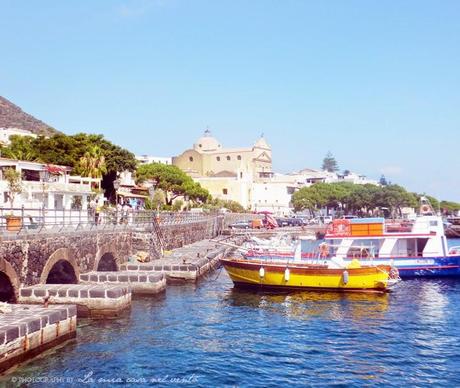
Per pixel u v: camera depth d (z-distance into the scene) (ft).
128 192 261.03
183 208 325.62
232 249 202.08
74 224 116.78
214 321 86.94
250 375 60.54
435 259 140.77
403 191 482.28
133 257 127.75
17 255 73.97
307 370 62.95
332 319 90.79
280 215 490.49
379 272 113.19
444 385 58.75
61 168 187.52
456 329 84.02
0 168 160.86
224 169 574.56
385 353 70.33
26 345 57.88
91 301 80.48
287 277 115.03
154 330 77.92
